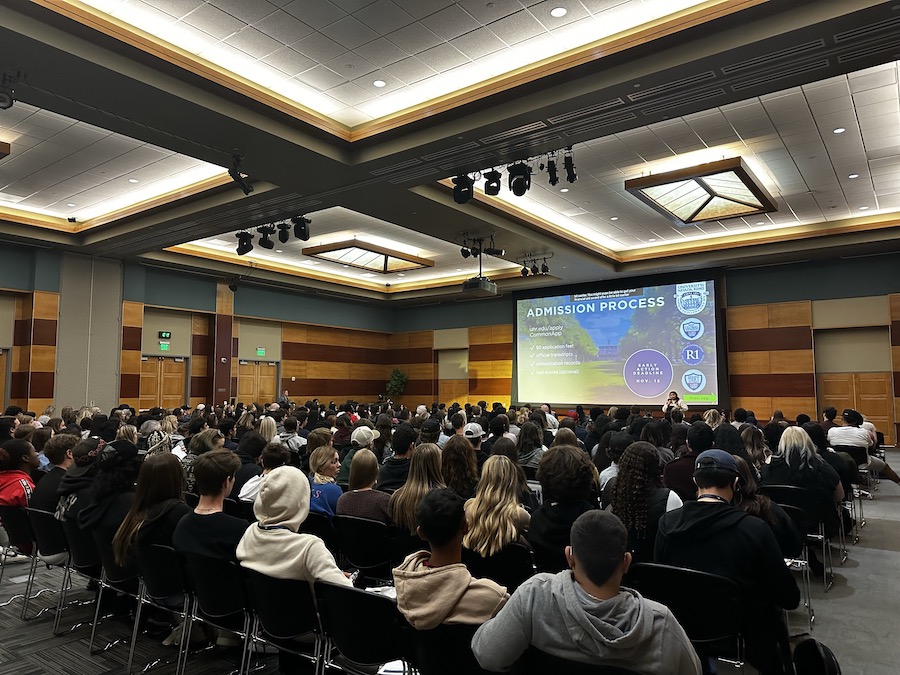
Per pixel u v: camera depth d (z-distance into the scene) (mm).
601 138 8172
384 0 5441
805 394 13719
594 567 1526
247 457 5188
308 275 17156
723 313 14820
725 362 14320
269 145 7371
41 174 9547
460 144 7375
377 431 6371
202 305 15852
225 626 2938
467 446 3775
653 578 2490
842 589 4508
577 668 1494
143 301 14250
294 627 2590
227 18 5707
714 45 5527
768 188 10281
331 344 19891
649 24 5844
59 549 3793
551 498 2900
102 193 10484
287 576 2539
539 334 17219
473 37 6035
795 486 4625
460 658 1928
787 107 7305
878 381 13266
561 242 12758
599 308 16172
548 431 7809
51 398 12422
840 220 12148
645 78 5926
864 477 6980
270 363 18219
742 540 2465
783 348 14055
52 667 3275
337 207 10906
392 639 2234
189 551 2840
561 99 6352
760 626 2488
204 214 10273
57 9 5176
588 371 16234
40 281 12430
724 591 2348
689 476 3936
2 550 5074
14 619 3963
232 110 6641
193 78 6180
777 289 14242
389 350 21703
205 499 3010
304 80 6789
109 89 6035
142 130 6969
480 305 19562
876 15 4980
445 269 17141
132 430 5703
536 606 1564
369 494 3744
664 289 15172
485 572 2812
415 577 1976
